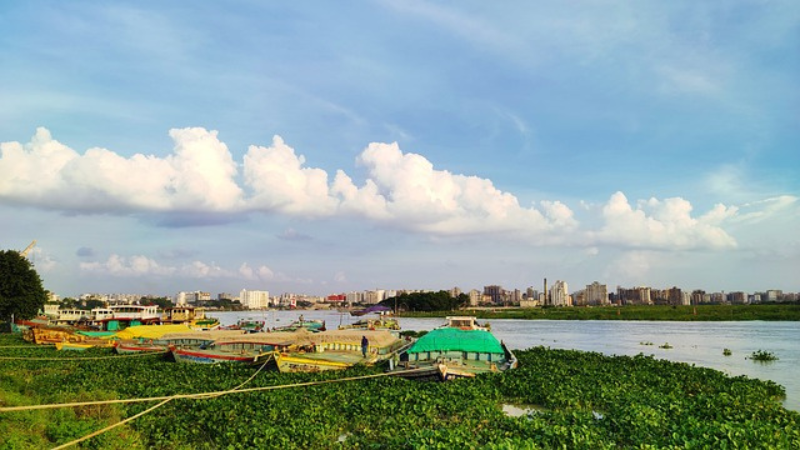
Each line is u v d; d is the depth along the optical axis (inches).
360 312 4089.6
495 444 628.7
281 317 6501.0
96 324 2586.1
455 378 1071.6
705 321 4318.4
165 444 698.8
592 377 1149.1
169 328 2007.9
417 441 657.6
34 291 2657.5
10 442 569.9
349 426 797.2
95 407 781.3
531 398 976.9
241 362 1347.2
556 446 663.8
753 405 878.4
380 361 1290.6
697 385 1091.9
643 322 4330.7
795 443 650.2
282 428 736.3
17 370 1248.8
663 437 677.9
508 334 3075.8
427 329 3676.2
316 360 1235.2
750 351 1998.0
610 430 731.4
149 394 948.0
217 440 710.5
